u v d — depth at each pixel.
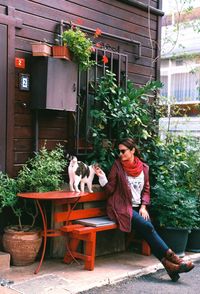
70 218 4.47
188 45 13.02
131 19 6.01
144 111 5.54
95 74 5.30
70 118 5.16
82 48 4.71
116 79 5.82
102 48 5.52
